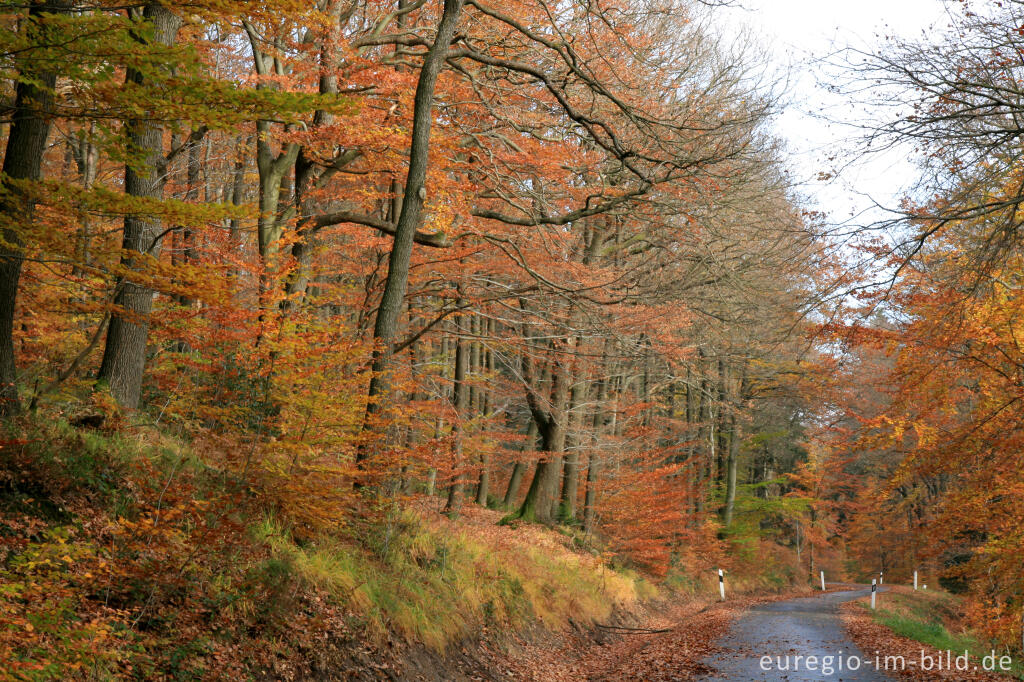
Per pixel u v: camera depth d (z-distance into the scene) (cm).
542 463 2372
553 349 1622
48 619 573
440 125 1413
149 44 667
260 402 949
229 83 668
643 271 1725
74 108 704
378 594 1040
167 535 777
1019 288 1264
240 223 1546
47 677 557
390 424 1116
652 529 2486
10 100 751
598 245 2161
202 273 782
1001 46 855
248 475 933
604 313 1617
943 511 1606
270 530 952
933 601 3050
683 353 1756
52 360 1262
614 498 2428
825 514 5238
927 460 1381
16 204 718
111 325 1166
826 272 1030
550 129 1647
